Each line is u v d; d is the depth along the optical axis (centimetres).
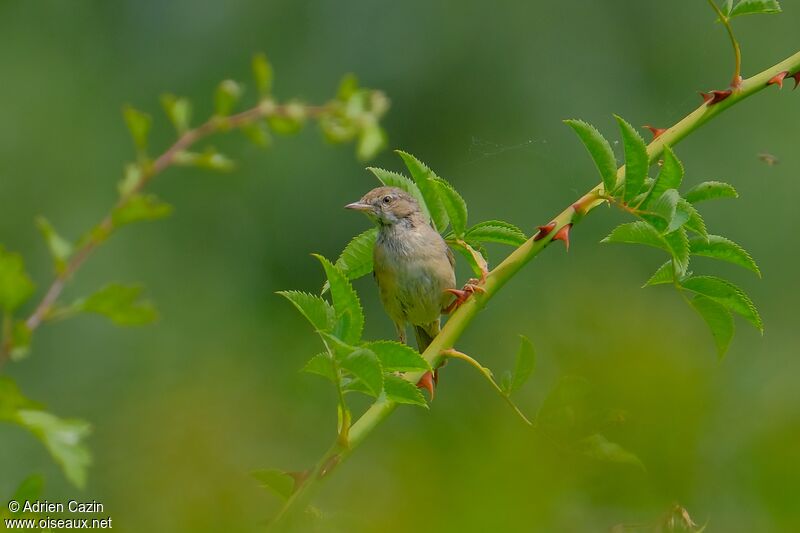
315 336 1395
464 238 593
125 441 578
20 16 2042
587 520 362
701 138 1850
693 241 535
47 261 1877
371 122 341
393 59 1969
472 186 1894
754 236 1767
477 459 359
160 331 1606
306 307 445
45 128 1953
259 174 1922
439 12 1970
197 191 1917
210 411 557
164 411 561
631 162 512
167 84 2014
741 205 1792
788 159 1833
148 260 1845
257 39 2012
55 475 1178
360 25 1989
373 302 1783
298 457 832
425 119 1947
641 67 1958
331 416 885
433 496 349
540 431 380
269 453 743
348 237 1908
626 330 409
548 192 1867
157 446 487
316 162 1925
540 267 1490
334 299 445
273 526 414
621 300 450
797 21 1948
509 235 593
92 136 1989
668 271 523
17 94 1984
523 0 1966
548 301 469
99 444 729
